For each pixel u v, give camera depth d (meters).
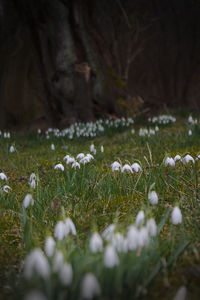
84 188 3.83
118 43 14.81
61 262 1.74
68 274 1.61
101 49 12.79
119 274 1.80
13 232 3.05
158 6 16.83
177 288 1.96
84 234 2.81
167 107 14.24
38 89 12.92
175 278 2.05
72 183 3.89
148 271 2.11
